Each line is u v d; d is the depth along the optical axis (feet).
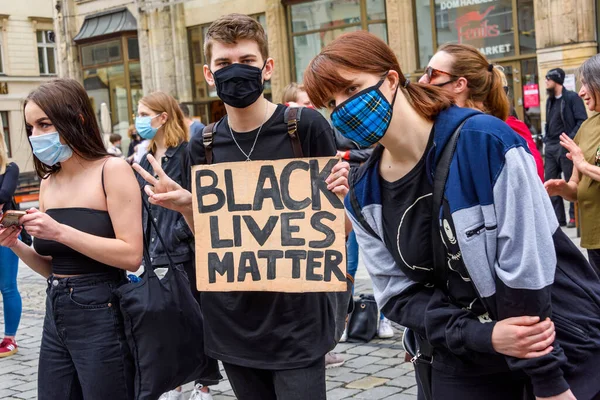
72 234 10.19
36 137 10.44
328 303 10.09
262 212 9.71
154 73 69.31
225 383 17.25
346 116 7.60
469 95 10.53
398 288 8.41
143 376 10.37
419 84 7.96
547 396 7.25
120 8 73.82
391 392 15.75
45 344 10.90
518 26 46.93
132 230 10.58
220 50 9.70
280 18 59.11
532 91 46.32
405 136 7.73
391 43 52.60
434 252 7.73
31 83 118.52
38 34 120.57
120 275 10.89
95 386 10.43
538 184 7.26
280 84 59.57
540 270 7.13
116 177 10.62
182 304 10.64
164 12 67.56
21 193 77.77
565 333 7.57
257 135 9.95
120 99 75.56
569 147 13.11
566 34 43.39
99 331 10.48
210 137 10.25
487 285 7.43
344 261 9.39
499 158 7.18
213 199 9.91
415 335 8.81
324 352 9.81
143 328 10.34
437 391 8.39
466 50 10.62
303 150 9.87
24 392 17.80
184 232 15.35
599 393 7.70
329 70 7.53
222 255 9.86
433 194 7.54
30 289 31.45
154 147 17.04
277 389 9.79
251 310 9.77
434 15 50.85
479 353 7.75
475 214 7.30
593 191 13.17
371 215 8.30
